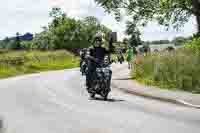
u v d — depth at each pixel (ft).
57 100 54.24
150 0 110.63
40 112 43.57
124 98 57.41
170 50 79.46
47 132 32.99
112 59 58.03
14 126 35.63
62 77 104.17
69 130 33.73
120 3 111.86
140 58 87.15
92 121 37.99
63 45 353.31
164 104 50.98
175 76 68.33
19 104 50.03
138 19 112.88
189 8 110.73
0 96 58.95
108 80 55.67
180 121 38.34
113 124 36.45
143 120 38.65
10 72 128.47
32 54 180.65
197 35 90.53
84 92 65.36
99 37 57.82
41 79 96.63
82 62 68.44
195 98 54.08
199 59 68.03
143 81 78.64
